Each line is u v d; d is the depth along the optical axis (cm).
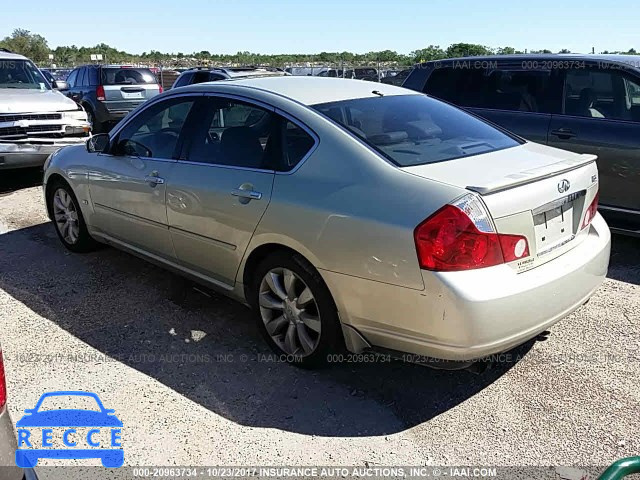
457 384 341
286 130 355
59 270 517
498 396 328
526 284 289
